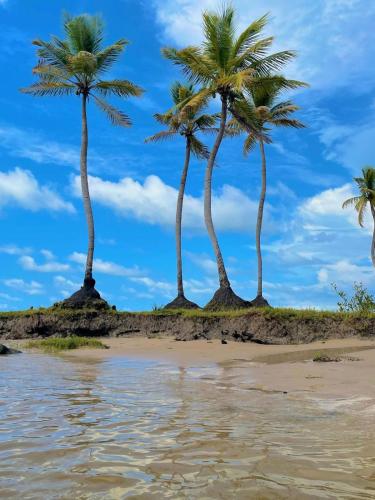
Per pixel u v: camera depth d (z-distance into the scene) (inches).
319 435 155.9
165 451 138.6
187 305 1112.8
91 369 378.6
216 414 192.9
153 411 199.6
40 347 620.4
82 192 989.8
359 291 938.1
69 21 1008.9
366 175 1498.5
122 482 112.9
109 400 228.4
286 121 1170.6
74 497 103.6
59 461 129.8
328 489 107.5
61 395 244.1
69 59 954.1
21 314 864.3
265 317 722.2
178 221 1187.3
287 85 984.9
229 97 979.3
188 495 104.4
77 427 170.6
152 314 839.7
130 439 152.7
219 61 941.8
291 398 231.1
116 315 852.6
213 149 964.0
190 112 1114.1
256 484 110.9
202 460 129.6
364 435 155.6
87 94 1014.4
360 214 1497.3
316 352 514.0
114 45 984.3
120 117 1031.0
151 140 1233.4
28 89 997.8
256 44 914.1
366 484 110.7
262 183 1197.7
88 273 948.6
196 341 684.7
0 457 133.9
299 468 122.3
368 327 705.0
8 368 383.6
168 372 356.5
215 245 924.0
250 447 141.8
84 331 833.5
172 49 954.7
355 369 335.9
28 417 188.4
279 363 411.2
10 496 104.1
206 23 938.7
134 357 495.8
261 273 1159.0
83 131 1011.3
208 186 953.5
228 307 874.1
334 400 222.7
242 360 455.8
